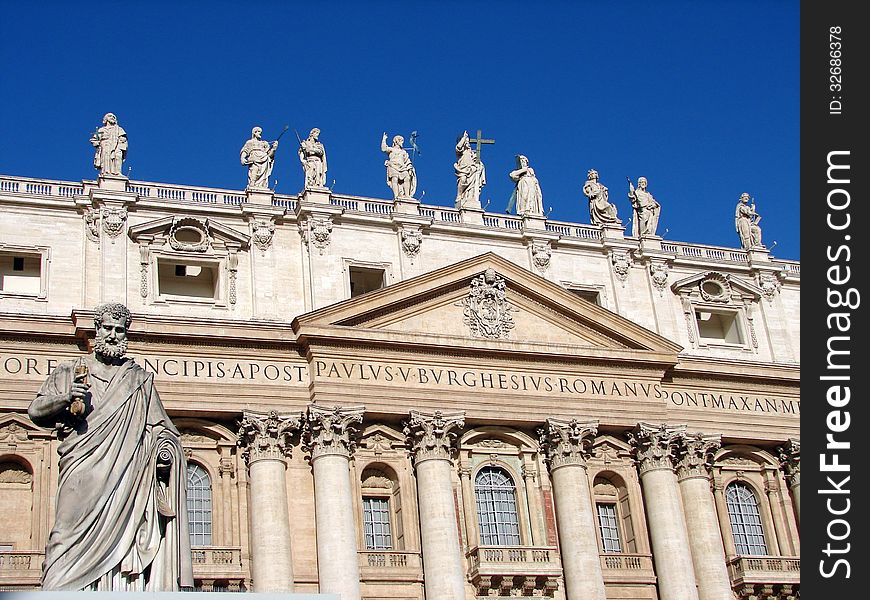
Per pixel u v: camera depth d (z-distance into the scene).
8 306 44.19
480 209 52.88
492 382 48.69
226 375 45.19
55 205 46.12
